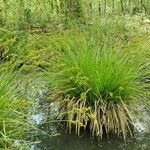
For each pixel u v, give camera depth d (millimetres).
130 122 1997
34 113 1961
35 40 2467
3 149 1523
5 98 1653
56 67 2102
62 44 2377
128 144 1945
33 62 2074
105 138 1960
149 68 2207
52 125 2018
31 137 1871
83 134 1974
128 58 2148
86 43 2229
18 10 2990
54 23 3006
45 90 2123
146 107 2156
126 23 2932
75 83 2027
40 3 3148
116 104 2006
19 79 1937
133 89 2023
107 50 2125
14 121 1611
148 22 3137
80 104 1964
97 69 2000
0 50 2340
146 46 2367
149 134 2008
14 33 2520
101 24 2709
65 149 1911
